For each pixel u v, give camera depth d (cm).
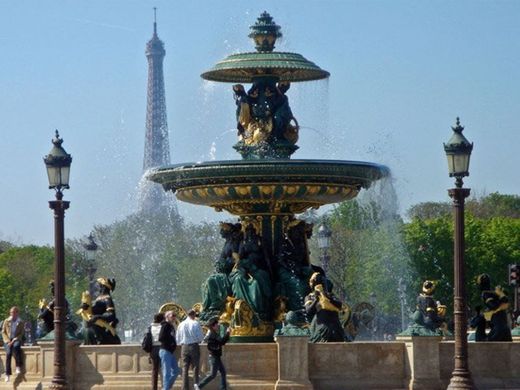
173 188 6025
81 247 15838
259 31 6056
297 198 5856
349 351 5034
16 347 5397
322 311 5306
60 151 5175
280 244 5969
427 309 5453
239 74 6100
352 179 5844
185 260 13588
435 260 14700
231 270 5934
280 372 4966
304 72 6019
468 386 4875
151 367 5066
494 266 15262
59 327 5028
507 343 5166
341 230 12669
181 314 6047
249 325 5797
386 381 5038
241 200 5897
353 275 12794
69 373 5122
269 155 6003
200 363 5038
